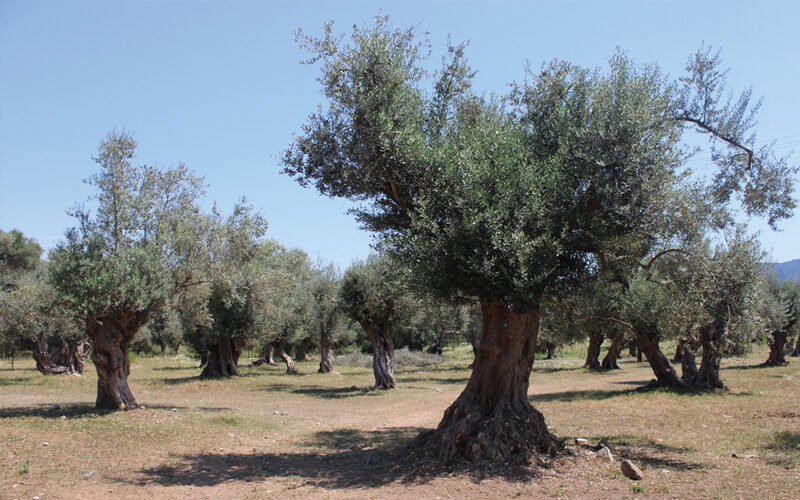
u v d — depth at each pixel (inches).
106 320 681.6
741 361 1830.7
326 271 1695.4
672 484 341.7
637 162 369.7
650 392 925.2
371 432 604.4
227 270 771.4
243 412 746.8
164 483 369.1
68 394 973.8
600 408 754.2
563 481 348.8
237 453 481.7
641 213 384.5
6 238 2041.1
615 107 384.8
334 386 1210.0
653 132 387.2
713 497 312.2
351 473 395.9
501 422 402.3
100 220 665.6
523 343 431.2
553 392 1014.4
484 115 470.0
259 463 439.5
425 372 1716.3
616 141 376.8
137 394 1017.5
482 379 426.9
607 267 450.9
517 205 361.4
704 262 458.6
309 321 1722.4
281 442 541.3
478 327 1494.8
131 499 327.6
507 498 318.0
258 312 1405.0
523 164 371.2
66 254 634.2
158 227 696.4
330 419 714.2
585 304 661.9
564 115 410.3
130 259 653.9
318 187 456.1
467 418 406.9
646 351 981.8
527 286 348.5
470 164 367.2
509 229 352.5
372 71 406.3
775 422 592.7
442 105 450.9
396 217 453.7
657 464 401.4
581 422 633.0
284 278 988.6
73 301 611.8
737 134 465.7
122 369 706.2
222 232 748.6
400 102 409.1
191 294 778.2
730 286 624.1
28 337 1416.1
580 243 382.9
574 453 413.7
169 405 786.8
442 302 428.5
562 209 372.2
